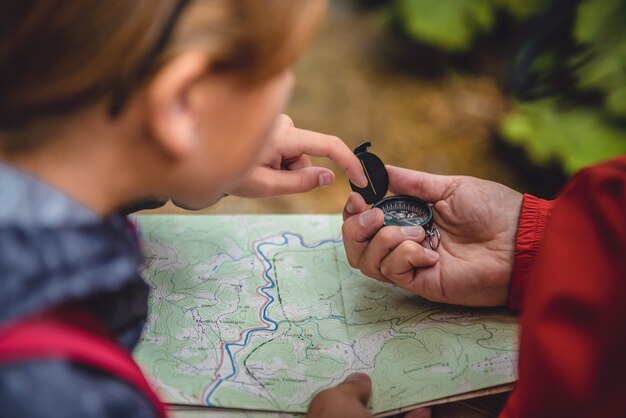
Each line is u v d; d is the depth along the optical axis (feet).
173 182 1.77
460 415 2.71
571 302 2.04
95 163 1.62
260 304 3.01
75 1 1.38
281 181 3.21
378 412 2.57
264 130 1.79
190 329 2.87
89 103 1.51
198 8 1.46
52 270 1.53
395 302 3.07
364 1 9.91
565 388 1.99
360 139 7.84
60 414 1.50
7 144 1.56
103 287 1.64
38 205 1.54
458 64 9.01
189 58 1.45
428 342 2.85
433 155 7.71
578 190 2.23
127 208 3.07
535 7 8.07
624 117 6.95
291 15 1.54
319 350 2.80
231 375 2.67
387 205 3.30
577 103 7.31
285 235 3.42
